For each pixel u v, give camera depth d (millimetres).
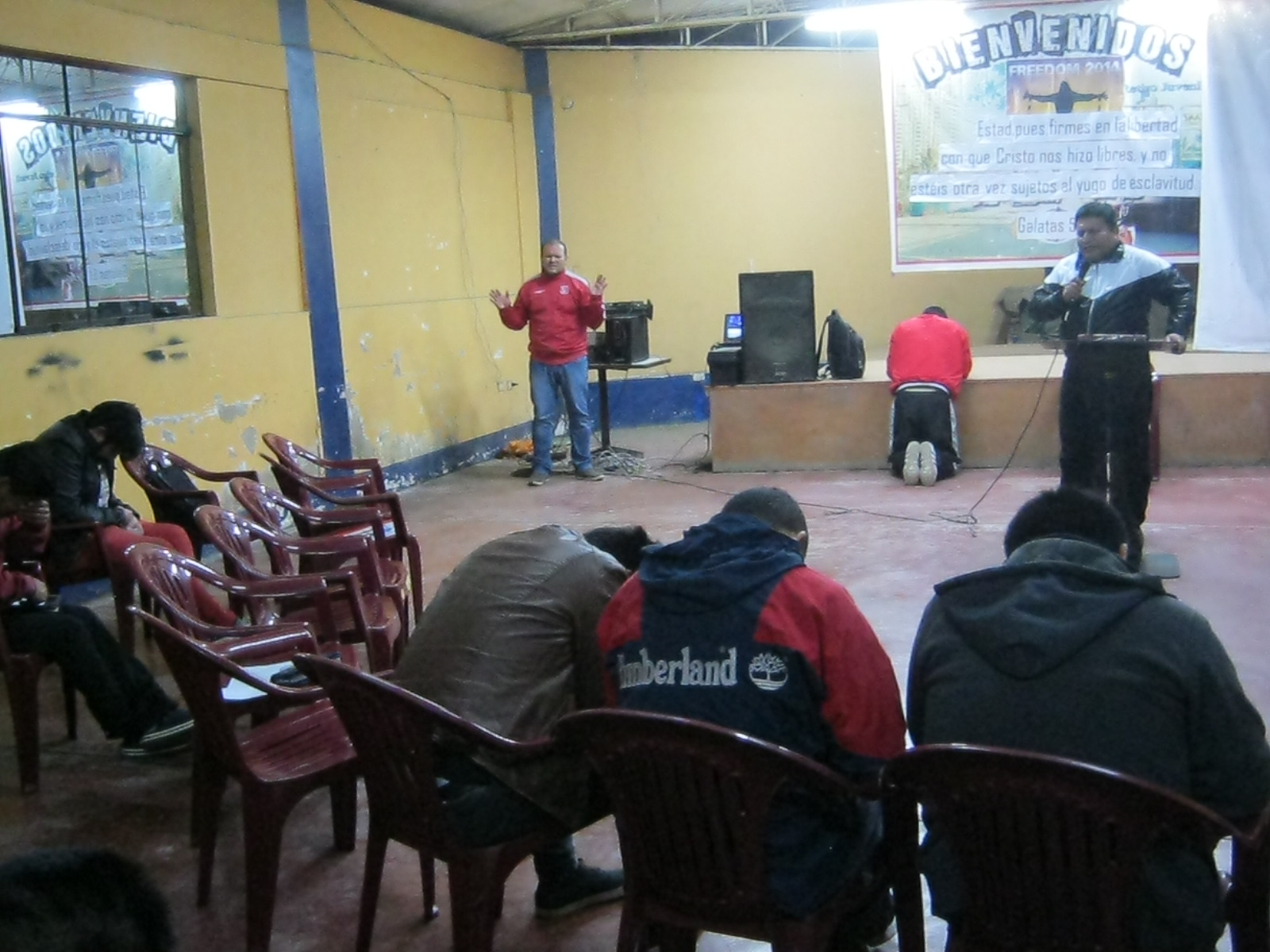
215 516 3904
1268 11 6422
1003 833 1753
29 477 3828
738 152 10031
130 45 5766
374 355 7695
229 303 6496
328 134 7234
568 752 2266
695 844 1966
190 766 3676
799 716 2031
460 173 8625
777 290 7789
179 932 2725
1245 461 7246
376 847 2471
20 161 5301
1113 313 5090
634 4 9039
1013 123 7383
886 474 7590
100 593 5617
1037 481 7133
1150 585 1853
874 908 2229
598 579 2463
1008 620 1857
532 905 2805
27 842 3188
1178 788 1770
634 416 10172
